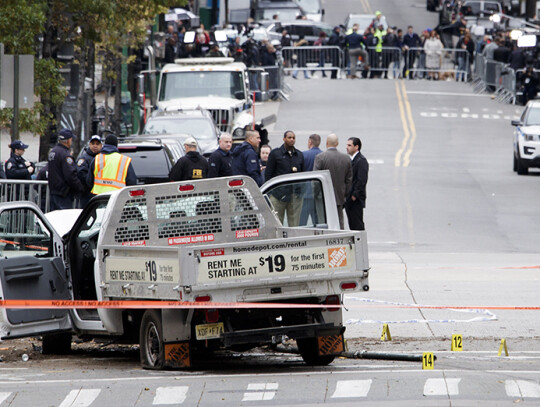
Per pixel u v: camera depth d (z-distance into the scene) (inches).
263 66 7111.2
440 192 4370.1
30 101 2778.1
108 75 5241.1
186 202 1692.9
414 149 5551.2
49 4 3892.7
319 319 1582.2
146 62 6136.8
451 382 1418.6
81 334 1744.6
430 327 1994.3
